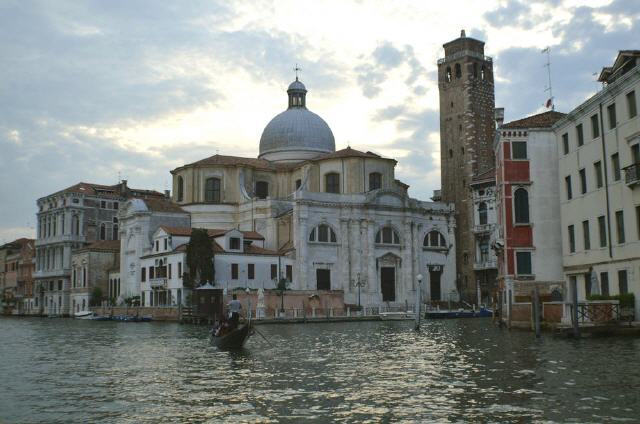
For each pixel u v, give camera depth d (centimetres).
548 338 3600
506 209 5025
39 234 12388
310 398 1870
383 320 7488
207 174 9775
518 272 4962
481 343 3497
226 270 7931
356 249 9106
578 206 4419
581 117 4362
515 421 1508
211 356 3170
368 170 9675
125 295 9294
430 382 2109
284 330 5531
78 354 3438
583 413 1566
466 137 10169
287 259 8519
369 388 2022
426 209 9806
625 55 3959
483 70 10475
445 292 9856
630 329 3553
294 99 11350
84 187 12019
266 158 10769
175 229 8538
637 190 3656
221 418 1623
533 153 5050
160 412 1714
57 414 1722
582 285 4384
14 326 7406
